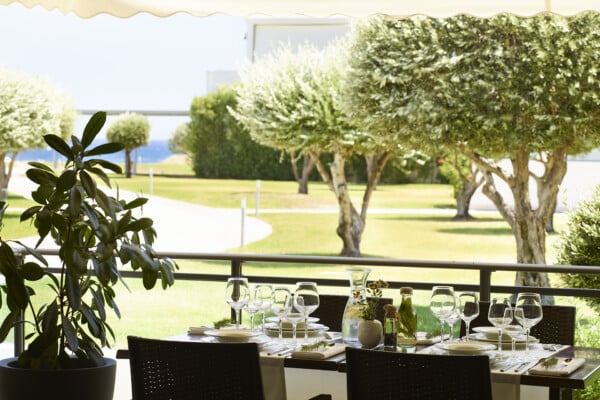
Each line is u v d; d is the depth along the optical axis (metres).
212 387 2.78
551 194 14.91
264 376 3.20
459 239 26.17
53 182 3.82
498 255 24.44
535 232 14.90
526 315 3.27
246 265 24.50
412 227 28.05
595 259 7.85
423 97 13.45
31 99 28.12
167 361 2.82
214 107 32.97
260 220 29.86
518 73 12.89
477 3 3.62
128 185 35.75
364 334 3.41
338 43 18.47
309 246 26.48
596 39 12.59
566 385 2.85
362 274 3.48
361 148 19.56
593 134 13.06
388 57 13.98
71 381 3.77
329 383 3.72
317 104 18.31
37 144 28.59
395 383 2.65
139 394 2.87
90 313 3.98
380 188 31.52
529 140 13.16
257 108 18.86
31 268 3.79
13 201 31.97
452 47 13.38
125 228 3.90
